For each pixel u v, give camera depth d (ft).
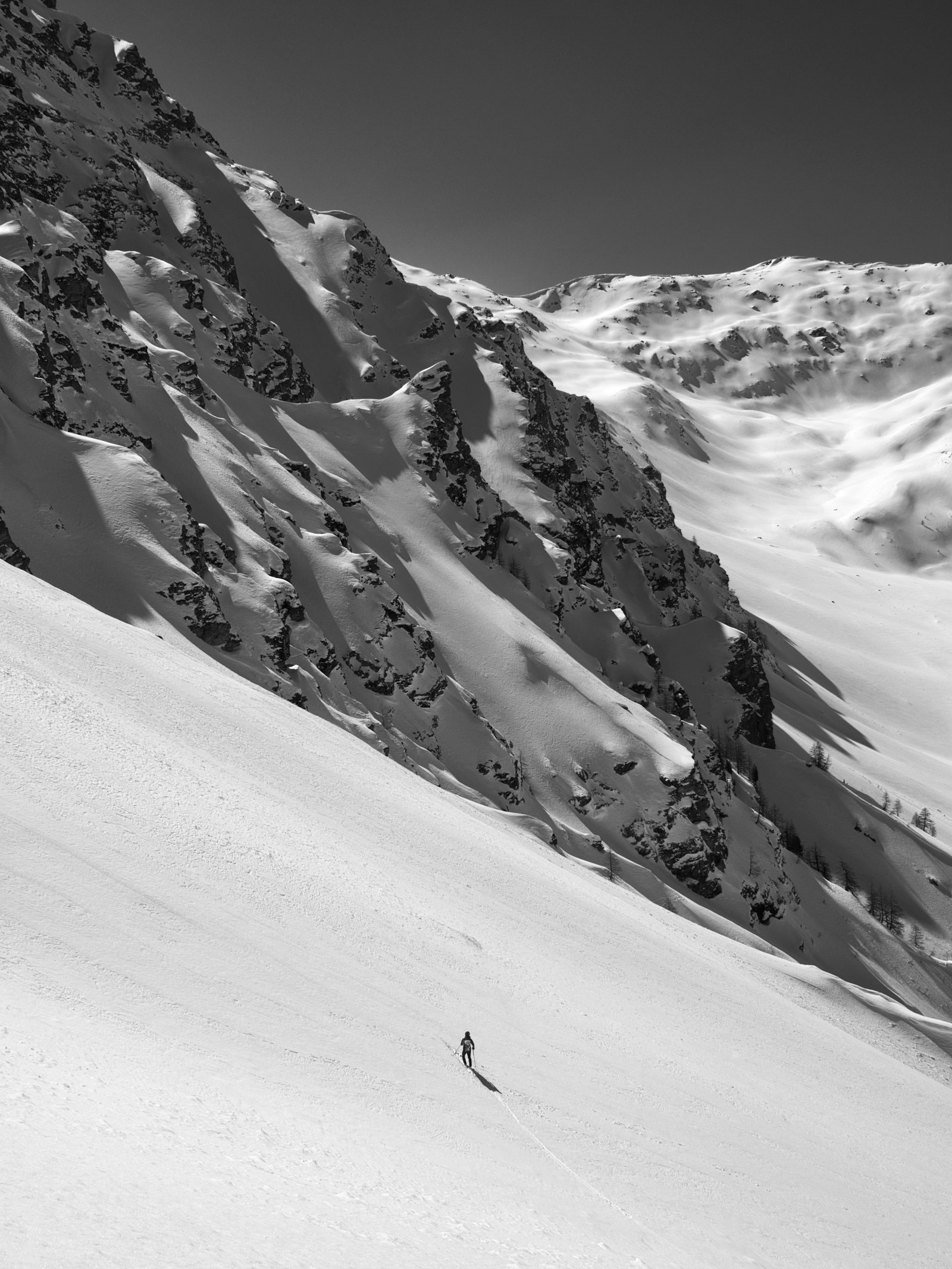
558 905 265.13
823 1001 371.56
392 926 175.63
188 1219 58.39
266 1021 114.11
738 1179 146.61
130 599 371.35
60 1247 48.91
